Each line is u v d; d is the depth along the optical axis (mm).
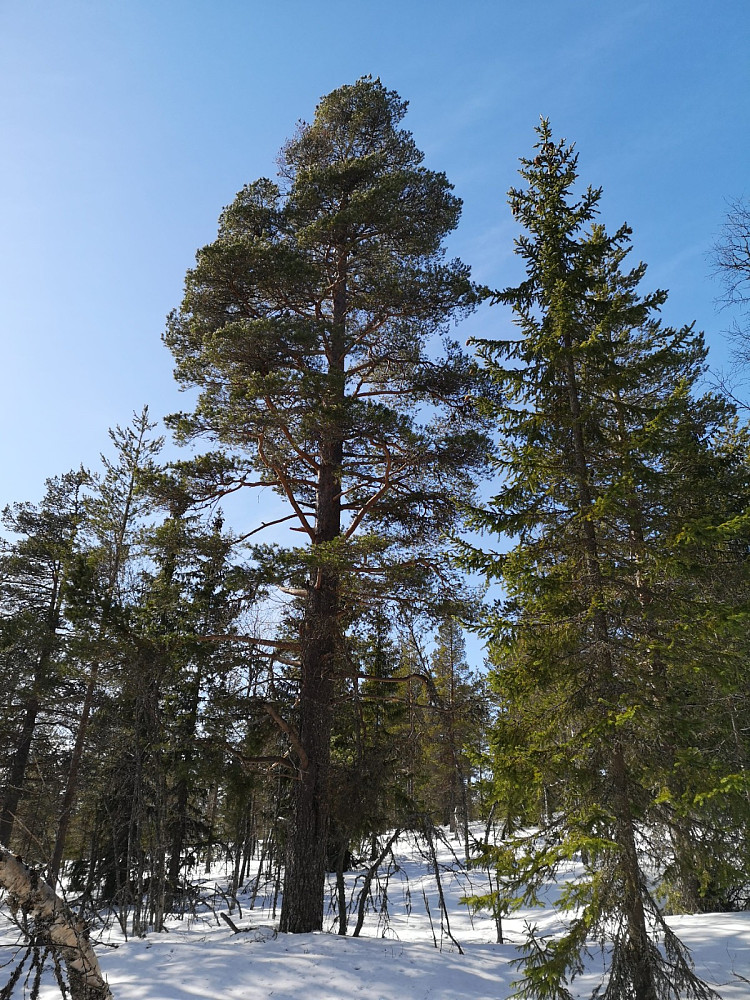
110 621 15422
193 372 16594
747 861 8250
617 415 11070
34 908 4027
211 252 16234
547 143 11789
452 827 24125
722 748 10242
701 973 10250
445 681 24250
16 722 23875
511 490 10203
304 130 20859
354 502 17656
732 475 11094
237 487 16609
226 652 15266
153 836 18422
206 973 11391
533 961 8492
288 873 14602
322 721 15336
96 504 21109
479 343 11102
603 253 11555
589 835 8375
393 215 17484
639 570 9875
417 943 13719
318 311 17828
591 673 9414
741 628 8703
